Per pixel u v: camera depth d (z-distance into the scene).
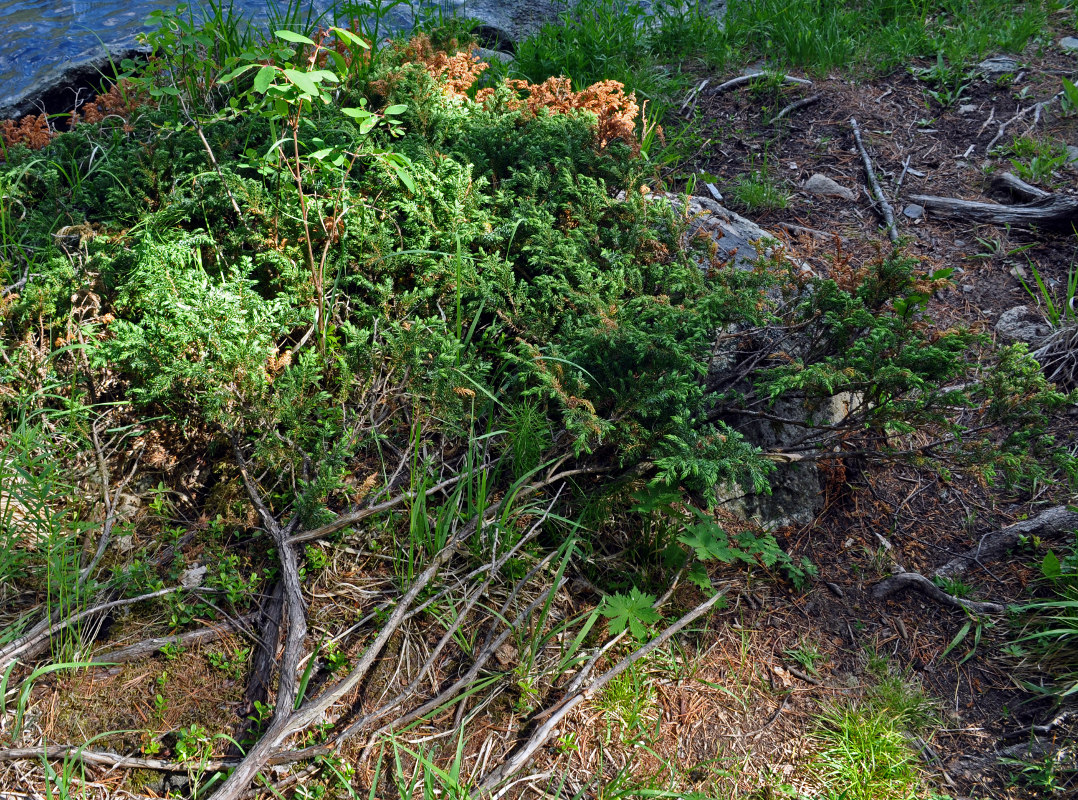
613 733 2.67
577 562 3.10
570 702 2.64
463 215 3.66
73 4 7.15
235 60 3.24
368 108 4.43
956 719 2.86
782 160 5.61
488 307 3.55
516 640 2.82
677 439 2.89
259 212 3.45
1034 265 4.75
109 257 3.35
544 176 3.95
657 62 6.62
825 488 3.56
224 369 2.95
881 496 3.60
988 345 4.27
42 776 2.32
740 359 3.70
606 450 3.33
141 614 2.74
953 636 3.11
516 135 4.26
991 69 6.21
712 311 3.28
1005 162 5.44
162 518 2.99
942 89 6.12
